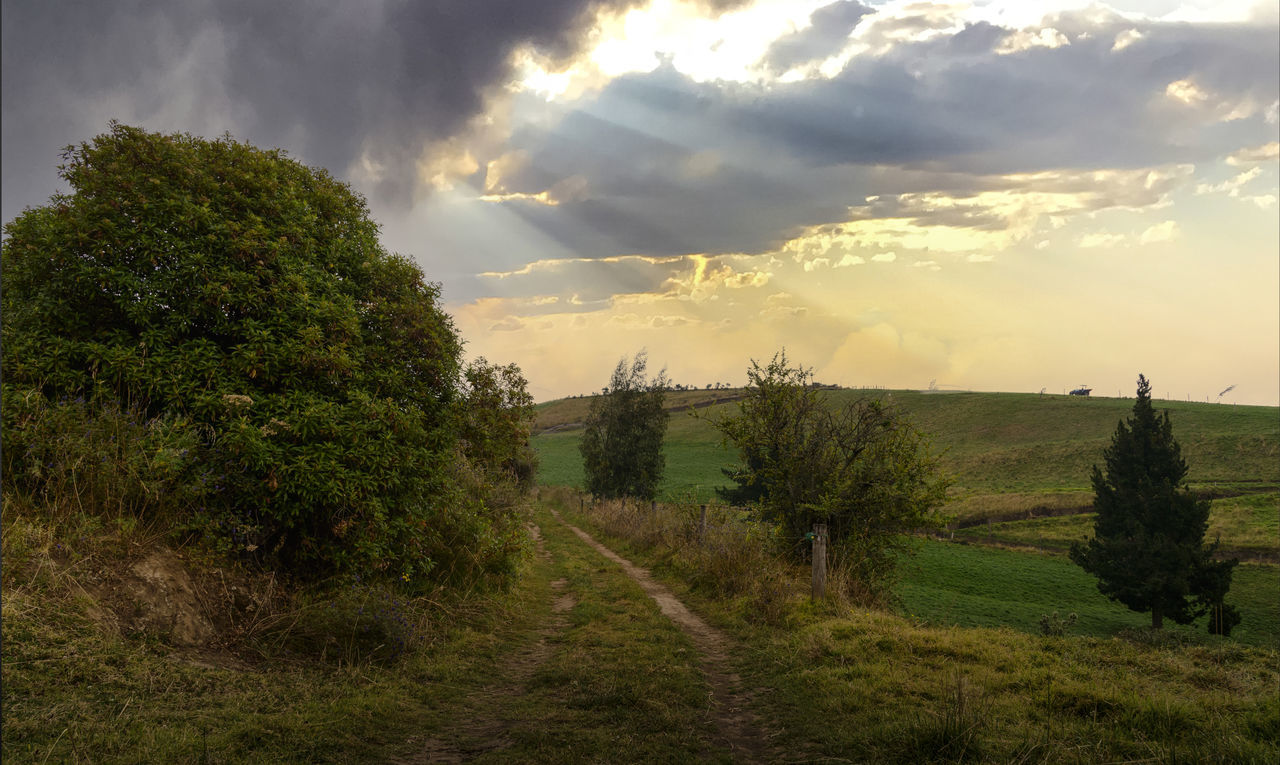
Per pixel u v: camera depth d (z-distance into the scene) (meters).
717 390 173.25
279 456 7.68
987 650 8.26
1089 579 45.78
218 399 7.68
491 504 13.95
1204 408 102.69
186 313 8.05
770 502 14.78
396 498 9.00
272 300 8.69
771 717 6.36
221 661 6.16
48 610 5.32
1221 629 35.16
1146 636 18.06
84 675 4.89
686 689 7.02
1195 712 5.99
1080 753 5.07
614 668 7.76
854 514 14.06
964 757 4.96
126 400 7.89
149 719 4.62
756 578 12.35
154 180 8.24
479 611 10.34
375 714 5.79
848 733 5.62
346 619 7.57
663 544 19.09
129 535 6.48
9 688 4.40
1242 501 61.06
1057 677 7.15
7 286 7.71
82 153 8.45
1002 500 67.31
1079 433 98.19
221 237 8.43
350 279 10.17
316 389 8.72
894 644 8.46
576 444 126.56
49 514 6.31
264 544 8.39
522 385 12.72
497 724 5.98
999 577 44.88
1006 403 120.69
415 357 10.49
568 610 12.22
